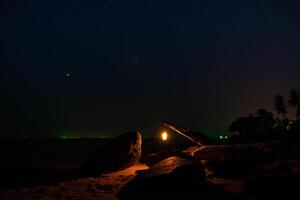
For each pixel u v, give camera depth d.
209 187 5.59
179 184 5.63
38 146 33.06
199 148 9.99
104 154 8.91
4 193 6.21
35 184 7.39
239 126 20.52
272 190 4.74
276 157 7.25
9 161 14.18
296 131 12.78
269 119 20.98
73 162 13.76
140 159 10.07
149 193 5.41
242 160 6.87
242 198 4.78
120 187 6.32
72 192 6.07
